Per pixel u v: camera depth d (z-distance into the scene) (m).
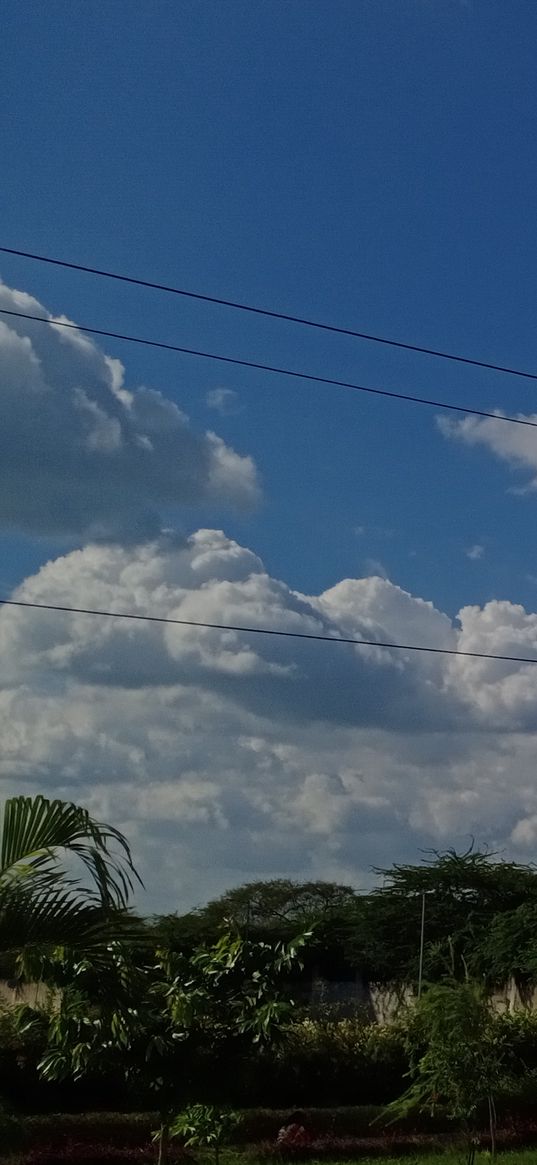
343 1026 33.03
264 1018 15.17
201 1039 15.51
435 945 43.97
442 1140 27.08
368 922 54.06
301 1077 30.19
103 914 10.38
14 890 10.20
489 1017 24.36
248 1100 29.27
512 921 44.69
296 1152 25.02
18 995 33.22
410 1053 25.98
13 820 10.15
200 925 44.81
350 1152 25.59
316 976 54.88
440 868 54.94
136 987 12.25
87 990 12.52
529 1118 28.86
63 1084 27.14
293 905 71.81
